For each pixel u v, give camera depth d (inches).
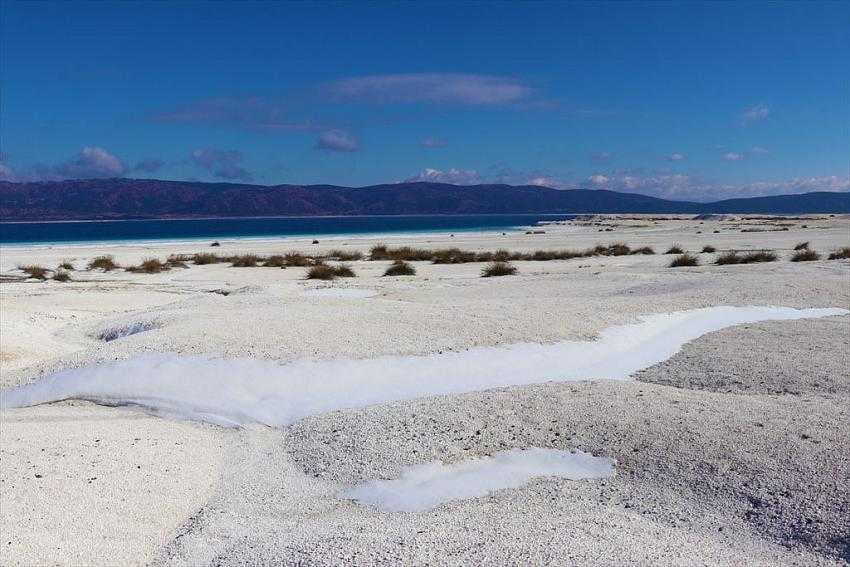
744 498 255.9
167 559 235.9
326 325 543.2
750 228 3157.0
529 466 303.6
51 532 255.9
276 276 1189.1
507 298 767.1
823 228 3095.5
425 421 349.1
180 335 510.6
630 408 350.0
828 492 248.7
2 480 303.6
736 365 470.3
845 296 740.0
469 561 198.8
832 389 404.8
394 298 800.9
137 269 1325.0
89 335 652.1
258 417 390.0
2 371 522.0
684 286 812.6
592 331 553.6
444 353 477.1
